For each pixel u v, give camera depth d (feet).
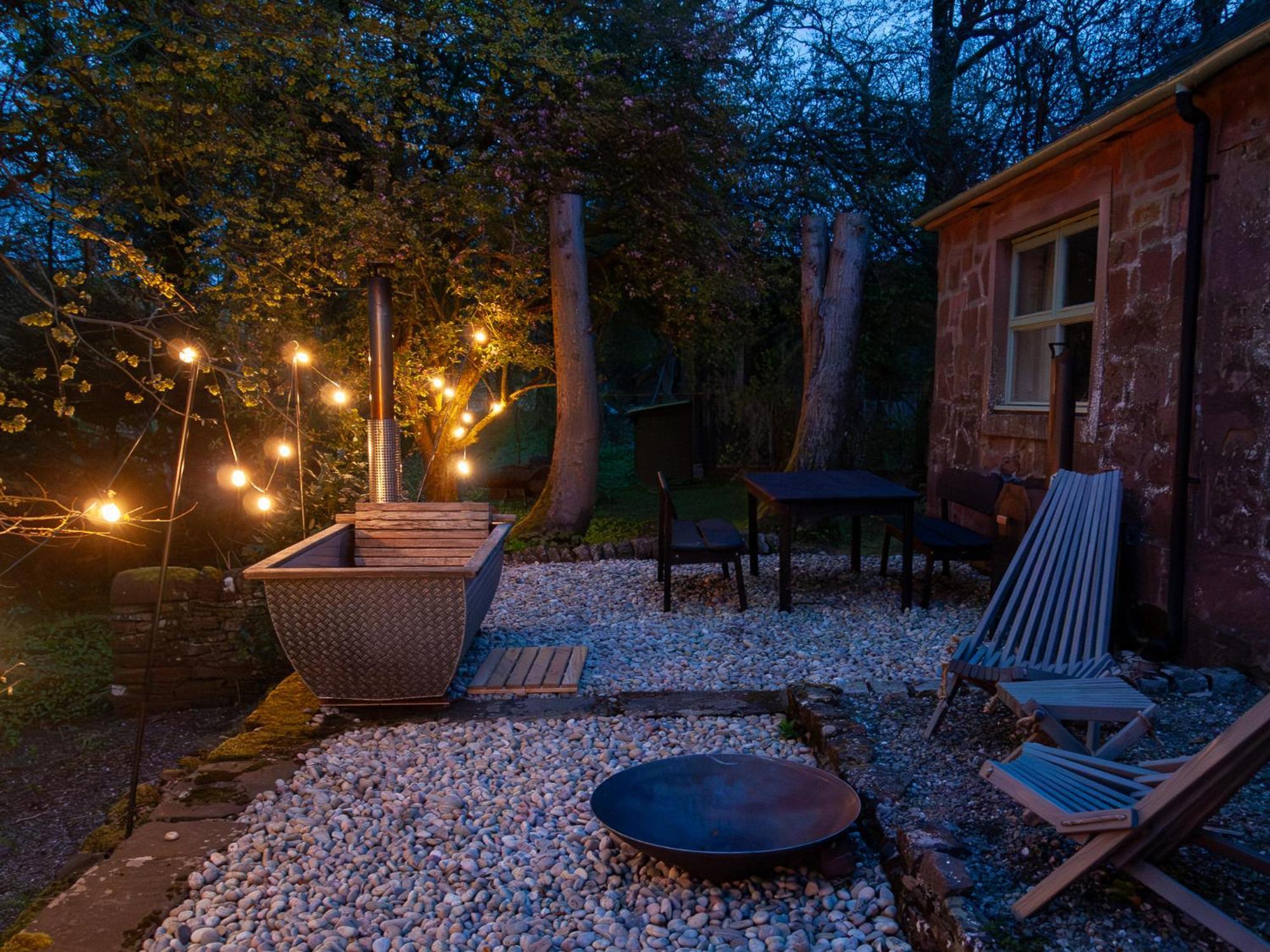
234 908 8.28
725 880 8.61
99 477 30.96
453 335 33.53
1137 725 8.53
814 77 43.62
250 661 20.27
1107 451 16.88
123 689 20.07
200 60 20.97
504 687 14.43
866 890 8.25
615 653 16.96
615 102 32.91
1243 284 13.28
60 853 13.93
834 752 10.92
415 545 17.65
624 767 11.54
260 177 29.30
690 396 51.52
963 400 24.32
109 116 21.75
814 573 24.18
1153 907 7.18
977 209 23.32
